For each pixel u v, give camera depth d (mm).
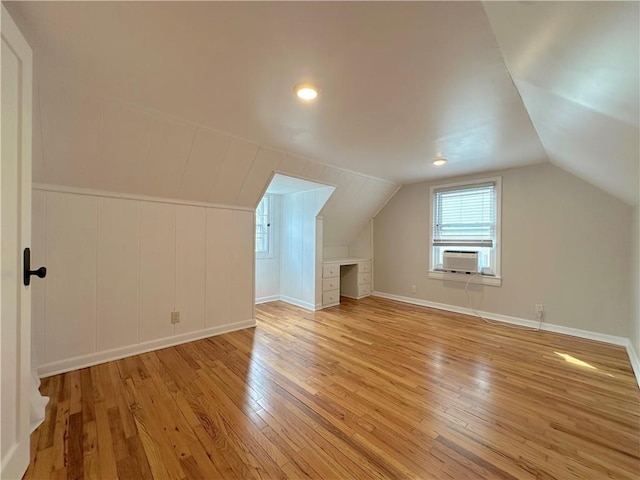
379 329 3387
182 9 1114
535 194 3465
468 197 4055
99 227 2414
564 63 1074
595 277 3082
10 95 1072
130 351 2584
